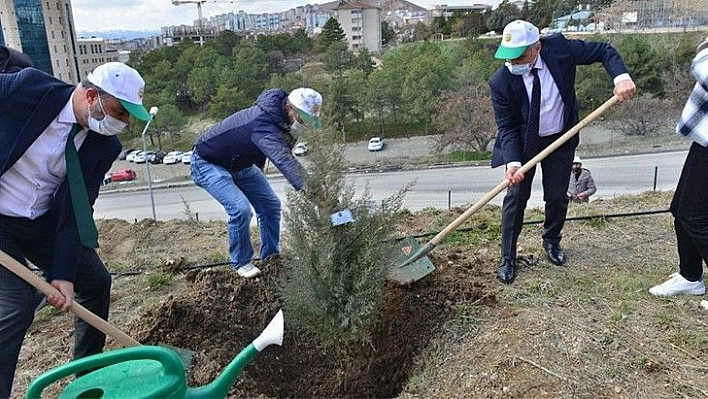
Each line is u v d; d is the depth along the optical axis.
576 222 5.22
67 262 2.63
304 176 3.12
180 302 3.69
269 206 4.36
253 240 6.00
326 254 3.11
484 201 3.80
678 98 28.55
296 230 3.18
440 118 28.73
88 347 3.08
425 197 19.50
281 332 2.16
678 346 3.16
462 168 24.61
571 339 3.20
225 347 3.61
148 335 3.54
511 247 4.00
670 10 43.50
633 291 3.81
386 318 3.72
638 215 5.29
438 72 31.75
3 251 2.58
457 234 5.07
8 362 2.49
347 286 3.22
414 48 39.59
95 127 2.54
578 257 4.43
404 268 3.88
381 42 76.50
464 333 3.46
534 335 3.24
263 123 3.72
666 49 30.61
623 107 27.95
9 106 2.40
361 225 3.21
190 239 6.16
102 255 5.93
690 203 3.23
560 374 2.92
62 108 2.51
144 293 4.39
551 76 3.60
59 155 2.57
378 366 3.61
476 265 4.30
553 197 3.98
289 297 3.26
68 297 2.59
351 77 34.03
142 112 2.50
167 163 32.16
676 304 3.61
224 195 3.95
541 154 3.63
